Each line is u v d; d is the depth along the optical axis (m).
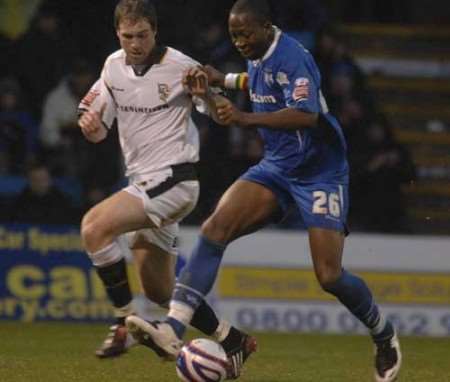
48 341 33.12
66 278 40.41
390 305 41.12
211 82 23.08
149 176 23.17
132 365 26.81
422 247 41.59
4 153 46.47
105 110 23.55
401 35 60.34
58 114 46.66
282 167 22.59
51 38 48.62
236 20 21.84
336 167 22.58
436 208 53.44
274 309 40.56
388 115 57.69
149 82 23.03
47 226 40.62
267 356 30.69
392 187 47.12
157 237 23.88
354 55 59.41
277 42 22.02
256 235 40.69
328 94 48.56
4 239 40.25
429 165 55.72
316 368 27.97
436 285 41.56
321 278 22.45
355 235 41.25
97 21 49.84
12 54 48.09
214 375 20.97
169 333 21.27
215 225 22.41
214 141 45.94
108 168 46.56
